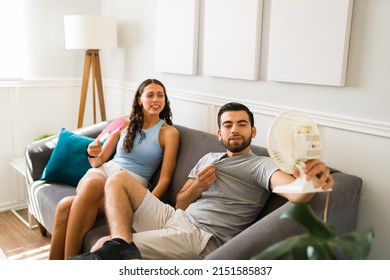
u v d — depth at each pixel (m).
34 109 3.18
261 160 1.64
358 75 1.65
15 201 3.17
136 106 2.24
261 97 2.10
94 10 3.40
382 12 1.54
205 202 1.71
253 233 1.27
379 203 1.65
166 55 2.67
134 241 1.57
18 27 2.98
